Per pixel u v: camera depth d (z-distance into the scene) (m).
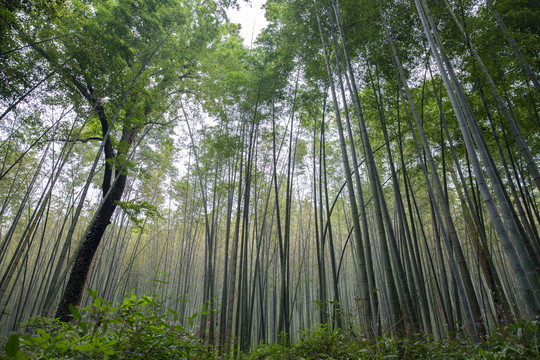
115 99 6.19
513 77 4.75
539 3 4.52
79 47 5.52
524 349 2.12
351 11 5.37
